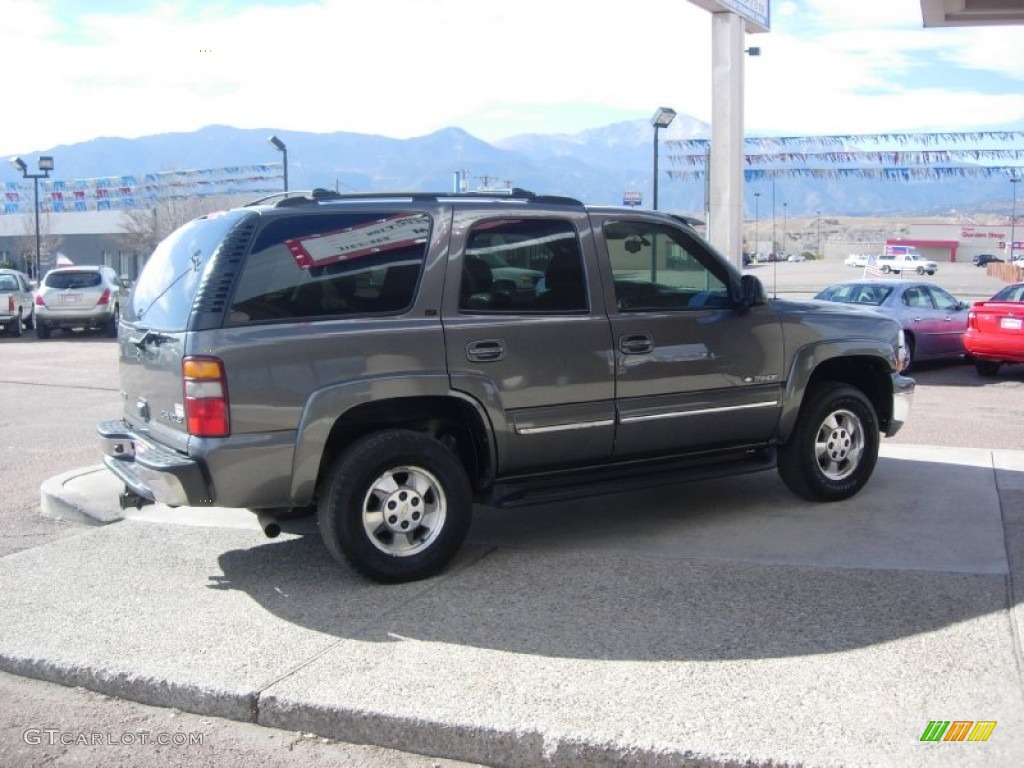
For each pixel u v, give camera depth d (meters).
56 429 11.02
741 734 3.70
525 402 5.75
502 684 4.19
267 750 3.96
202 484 5.06
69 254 65.62
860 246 121.38
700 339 6.30
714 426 6.44
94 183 57.94
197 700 4.26
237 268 5.17
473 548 6.17
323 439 5.23
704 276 6.48
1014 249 98.75
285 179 30.39
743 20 17.55
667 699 4.00
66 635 4.91
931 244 118.00
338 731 4.02
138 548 6.37
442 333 5.50
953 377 15.18
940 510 6.78
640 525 6.62
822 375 7.35
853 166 36.16
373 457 5.36
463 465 6.04
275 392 5.13
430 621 4.95
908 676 4.16
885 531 6.30
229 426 5.05
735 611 4.95
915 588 5.21
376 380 5.32
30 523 7.14
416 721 3.89
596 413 5.97
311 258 5.32
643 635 4.68
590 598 5.20
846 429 7.05
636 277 6.21
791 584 5.32
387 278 5.46
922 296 15.77
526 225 5.85
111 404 12.90
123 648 4.72
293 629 4.91
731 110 17.25
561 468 6.04
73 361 18.33
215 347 5.04
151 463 5.17
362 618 5.03
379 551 5.45
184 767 3.83
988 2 10.79
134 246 58.41
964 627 4.66
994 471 7.93
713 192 17.56
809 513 6.79
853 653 4.40
